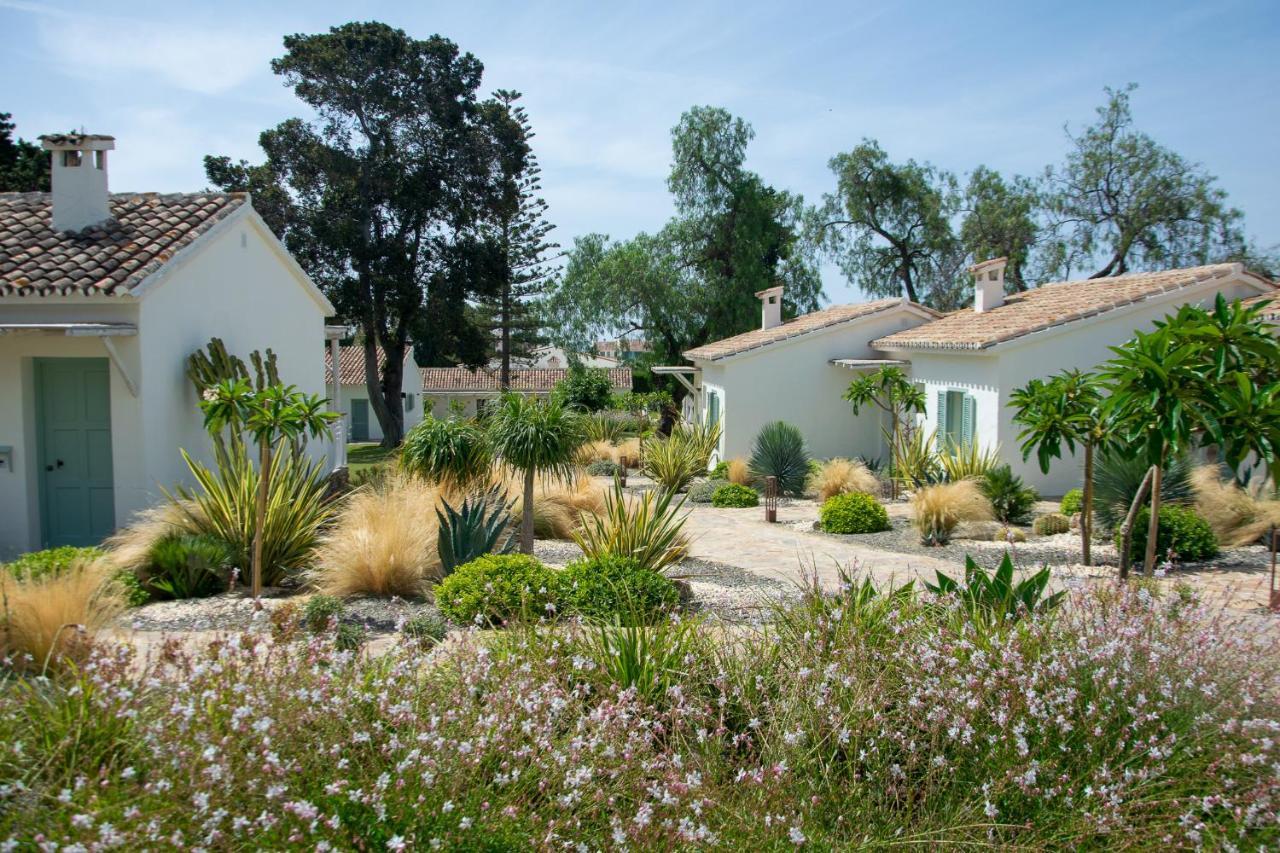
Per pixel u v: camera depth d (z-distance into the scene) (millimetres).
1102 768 3752
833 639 4918
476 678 4156
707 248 40312
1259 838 3637
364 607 8477
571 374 43031
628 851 3314
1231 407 7156
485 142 35281
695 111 39469
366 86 33188
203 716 3463
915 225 41656
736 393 24625
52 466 12516
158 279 12203
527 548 11375
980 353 18672
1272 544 8141
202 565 8914
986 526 13719
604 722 3818
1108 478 12828
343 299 33688
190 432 13352
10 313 12062
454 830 3260
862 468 19969
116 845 2832
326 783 3242
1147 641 4516
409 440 13391
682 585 9297
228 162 34438
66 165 13508
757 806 3596
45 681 4277
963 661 4527
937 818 3789
